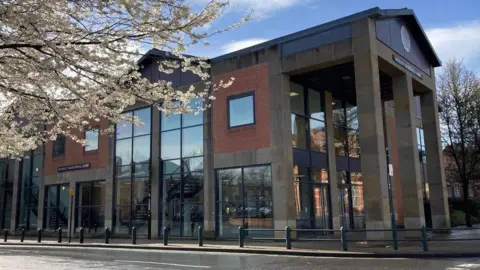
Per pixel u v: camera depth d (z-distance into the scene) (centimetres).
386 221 1748
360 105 1822
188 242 2097
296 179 2134
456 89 3180
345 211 2534
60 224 3070
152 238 2417
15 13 554
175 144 2462
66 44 625
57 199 3142
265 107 2092
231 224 2158
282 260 1384
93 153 2892
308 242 1870
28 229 3312
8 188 3594
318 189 2294
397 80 2241
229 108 2223
